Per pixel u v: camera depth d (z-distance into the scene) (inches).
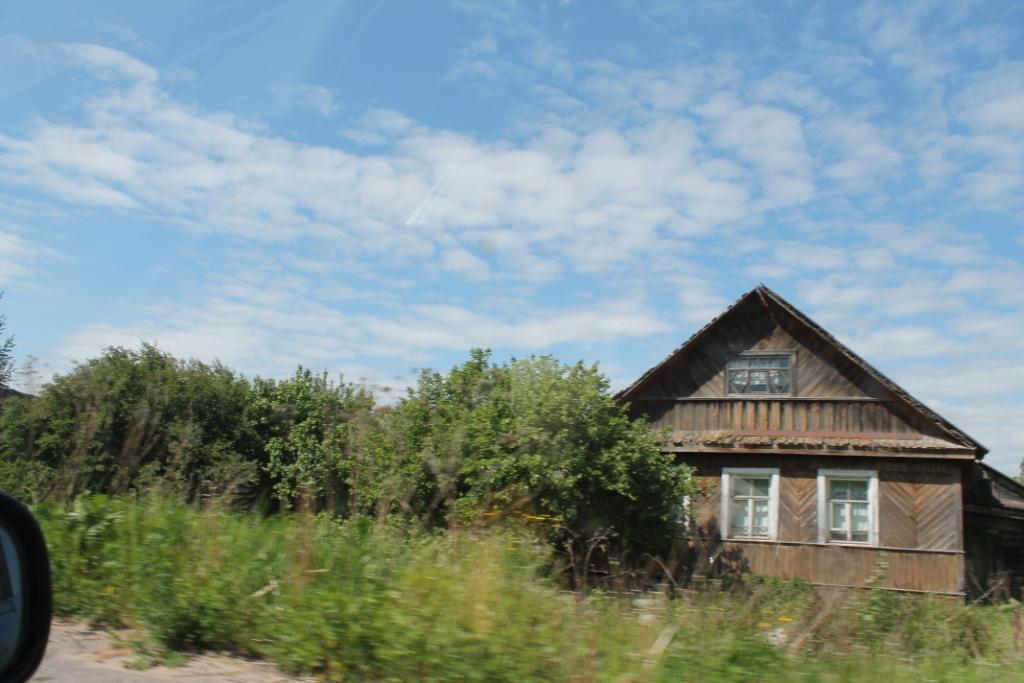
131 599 214.8
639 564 606.9
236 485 289.9
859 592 283.1
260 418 1051.9
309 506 251.4
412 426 524.4
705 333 853.2
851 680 200.7
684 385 855.1
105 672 180.2
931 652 236.4
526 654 190.7
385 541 250.1
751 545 772.0
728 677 190.2
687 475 697.0
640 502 657.6
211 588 211.0
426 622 195.9
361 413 334.6
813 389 813.9
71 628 213.8
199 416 986.1
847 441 770.8
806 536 761.6
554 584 239.9
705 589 248.1
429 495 332.2
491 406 612.7
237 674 188.5
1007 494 1014.4
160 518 241.9
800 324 826.8
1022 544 930.7
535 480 571.8
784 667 198.7
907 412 778.2
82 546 232.4
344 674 191.9
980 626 258.5
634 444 669.3
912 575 725.3
